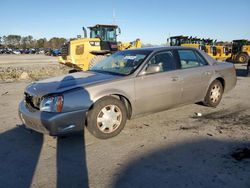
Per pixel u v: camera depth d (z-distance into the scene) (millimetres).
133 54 5531
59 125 4156
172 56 5613
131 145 4398
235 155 3922
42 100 4332
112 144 4461
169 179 3334
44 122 4168
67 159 3973
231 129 5012
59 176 3502
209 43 27000
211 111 6227
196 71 5871
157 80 5148
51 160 3953
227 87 6754
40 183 3350
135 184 3252
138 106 4984
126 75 4906
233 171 3477
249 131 4887
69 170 3648
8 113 6523
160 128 5145
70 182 3355
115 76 4902
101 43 15070
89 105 4383
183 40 25938
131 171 3564
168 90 5336
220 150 4113
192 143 4398
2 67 21812
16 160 3975
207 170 3521
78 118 4301
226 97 7758
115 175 3482
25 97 4785
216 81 6426
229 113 6066
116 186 3229
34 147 4426
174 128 5129
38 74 15586
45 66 22531
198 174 3430
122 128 4816
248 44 25016
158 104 5270
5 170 3688
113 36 17281
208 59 6359
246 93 8352
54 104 4215
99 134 4555
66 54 15570
